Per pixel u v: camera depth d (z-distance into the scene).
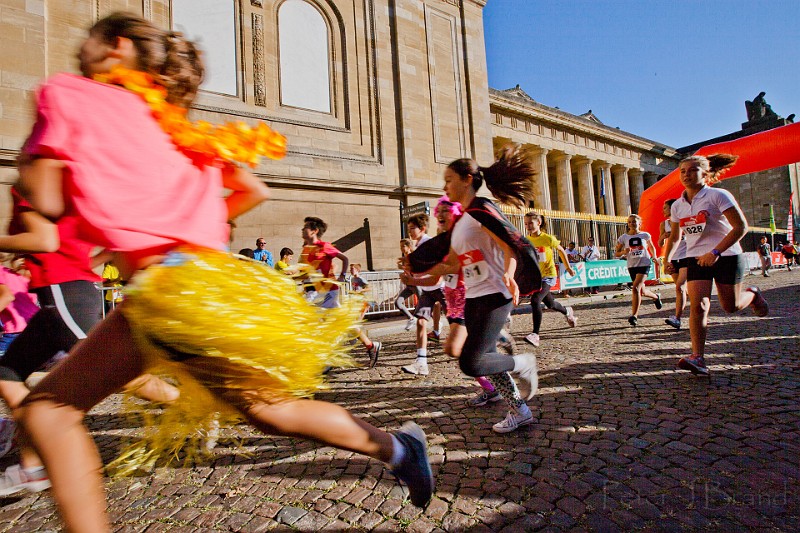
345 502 2.06
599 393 3.50
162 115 1.18
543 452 2.45
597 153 29.27
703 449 2.36
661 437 2.55
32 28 9.08
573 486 2.06
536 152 25.78
